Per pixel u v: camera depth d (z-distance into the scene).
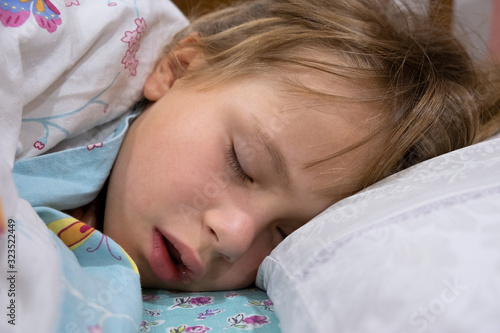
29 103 0.66
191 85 0.79
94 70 0.72
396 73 0.78
